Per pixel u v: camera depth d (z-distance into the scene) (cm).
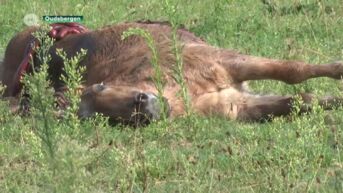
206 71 1520
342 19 2089
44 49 1381
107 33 1633
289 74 1510
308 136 1262
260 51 1884
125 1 2431
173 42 1380
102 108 1489
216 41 1995
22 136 1446
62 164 1072
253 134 1387
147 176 1275
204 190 1220
